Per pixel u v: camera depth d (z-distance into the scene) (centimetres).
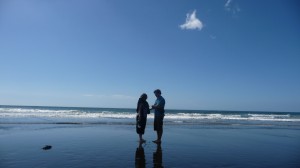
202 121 2938
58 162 689
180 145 1041
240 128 2066
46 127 1620
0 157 736
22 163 669
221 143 1141
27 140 1065
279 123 3080
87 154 807
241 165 709
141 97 1043
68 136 1220
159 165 686
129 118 3027
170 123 2427
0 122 1906
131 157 775
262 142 1227
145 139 1177
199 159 773
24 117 2709
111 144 1013
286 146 1115
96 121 2355
